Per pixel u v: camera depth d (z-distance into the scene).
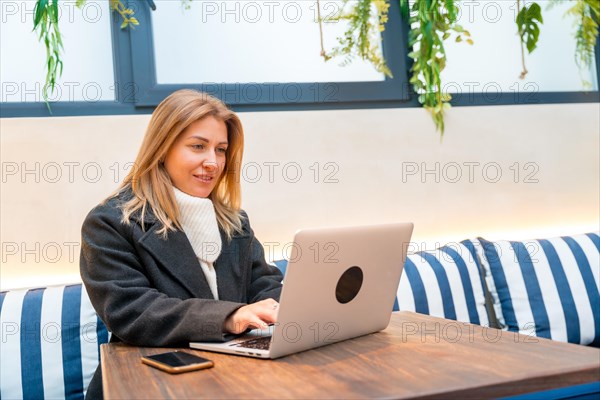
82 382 1.80
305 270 1.11
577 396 1.08
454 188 2.59
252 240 1.81
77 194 2.12
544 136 2.73
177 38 2.34
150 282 1.52
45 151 2.09
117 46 2.26
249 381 0.96
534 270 2.37
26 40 2.17
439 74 2.54
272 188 2.34
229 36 2.40
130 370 1.09
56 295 1.88
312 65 2.49
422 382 0.90
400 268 1.35
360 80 2.55
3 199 2.05
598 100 2.88
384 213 2.48
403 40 2.60
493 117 2.66
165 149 1.58
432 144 2.56
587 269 2.40
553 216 2.73
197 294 1.53
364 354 1.12
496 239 2.63
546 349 1.09
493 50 2.73
